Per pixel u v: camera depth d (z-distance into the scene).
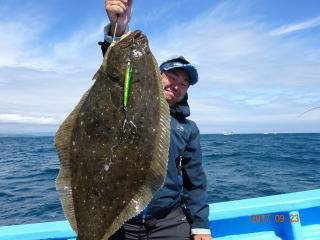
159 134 2.58
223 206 4.52
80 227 2.48
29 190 12.83
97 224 2.50
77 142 2.54
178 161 3.51
